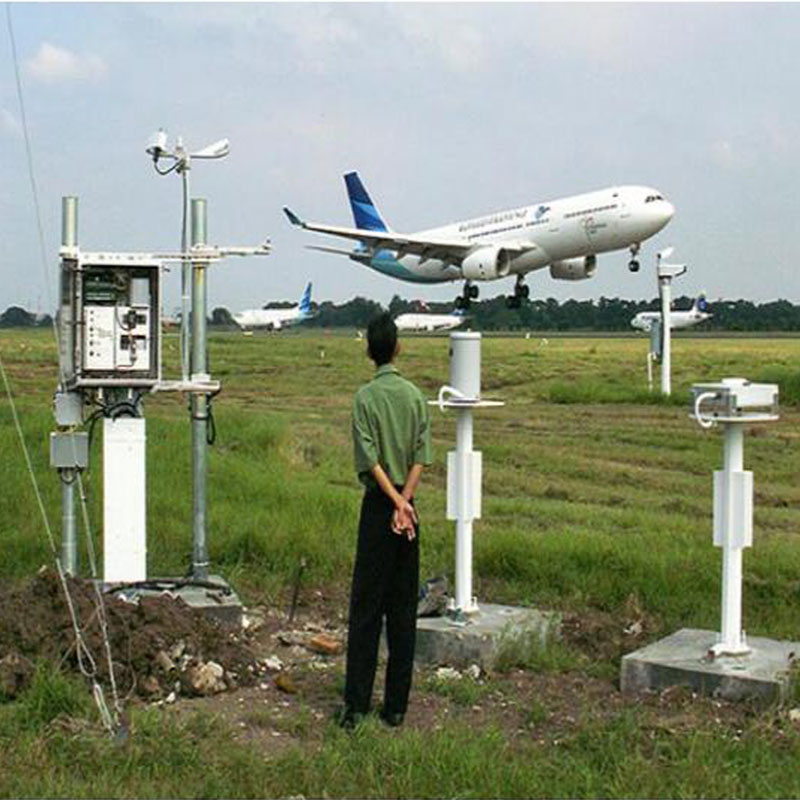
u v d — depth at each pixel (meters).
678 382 39.91
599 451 20.16
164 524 10.38
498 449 19.66
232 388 36.06
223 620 7.89
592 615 8.48
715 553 9.87
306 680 6.79
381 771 5.24
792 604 8.72
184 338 8.61
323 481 14.30
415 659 7.27
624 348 73.81
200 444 8.64
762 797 4.99
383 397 6.04
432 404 7.41
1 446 14.51
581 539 10.10
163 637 6.70
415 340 78.69
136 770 5.16
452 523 11.23
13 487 11.88
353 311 132.25
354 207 59.62
